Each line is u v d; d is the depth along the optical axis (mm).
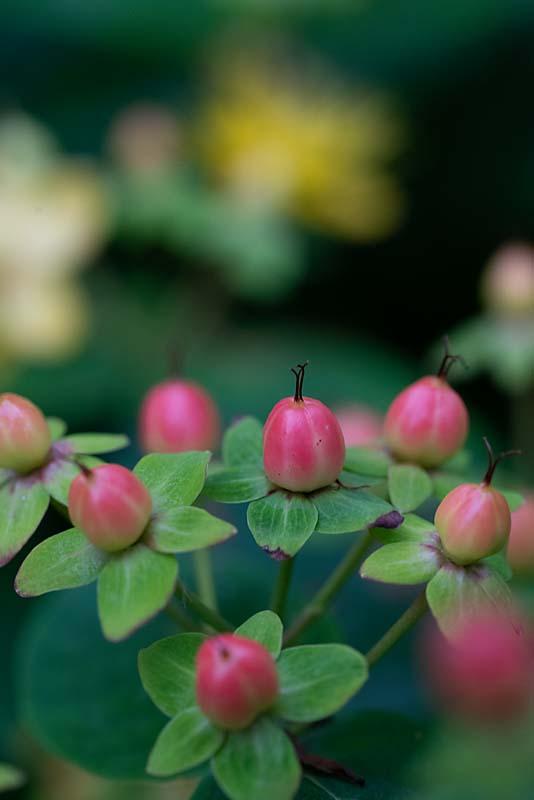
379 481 321
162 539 301
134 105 719
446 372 327
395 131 670
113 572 299
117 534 298
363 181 639
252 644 290
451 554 303
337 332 662
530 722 280
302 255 623
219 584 371
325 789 309
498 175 745
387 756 319
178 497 305
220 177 618
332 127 631
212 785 313
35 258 540
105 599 296
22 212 546
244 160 607
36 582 300
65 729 344
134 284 596
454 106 747
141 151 582
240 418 325
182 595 315
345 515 306
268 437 307
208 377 589
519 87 737
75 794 435
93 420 552
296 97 648
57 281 545
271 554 301
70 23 696
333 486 310
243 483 311
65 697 347
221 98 646
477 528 301
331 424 306
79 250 546
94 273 594
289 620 363
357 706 449
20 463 316
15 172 560
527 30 710
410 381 614
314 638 361
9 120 609
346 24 712
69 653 352
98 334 574
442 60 726
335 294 731
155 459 310
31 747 444
